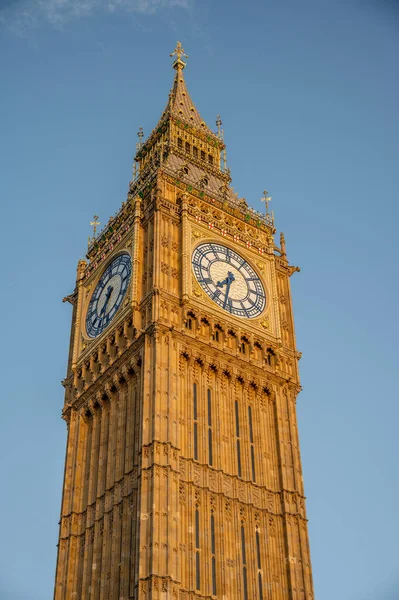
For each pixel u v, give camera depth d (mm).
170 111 96250
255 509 67500
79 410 75375
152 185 80375
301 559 66812
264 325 76625
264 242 83750
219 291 75562
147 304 72125
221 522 64812
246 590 63594
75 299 84125
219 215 82188
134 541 62812
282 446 71750
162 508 61969
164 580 59000
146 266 75062
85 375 76500
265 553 65938
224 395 71438
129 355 71375
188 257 75188
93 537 67312
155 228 76000
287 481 70188
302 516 69000
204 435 68062
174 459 64500
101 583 63969
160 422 65625
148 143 96562
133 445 67500
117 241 80438
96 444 72375
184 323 71438
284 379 75000
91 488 70312
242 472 68750
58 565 68500
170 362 68625
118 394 71625
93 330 77812
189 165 90500
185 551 61750
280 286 82000
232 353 72875
